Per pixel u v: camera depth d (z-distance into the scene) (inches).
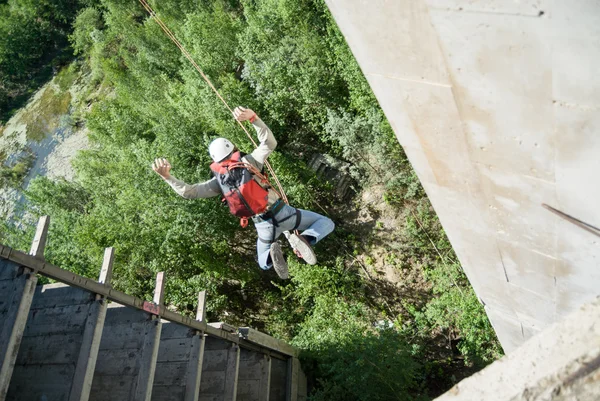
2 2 2057.1
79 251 625.6
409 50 106.3
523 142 109.3
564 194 115.5
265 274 668.1
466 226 158.7
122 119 856.3
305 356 531.5
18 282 279.1
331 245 624.7
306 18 599.2
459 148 124.3
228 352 452.4
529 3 82.7
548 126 101.9
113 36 1326.3
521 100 100.2
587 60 84.4
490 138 114.8
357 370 454.9
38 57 1798.7
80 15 1587.1
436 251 557.9
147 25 938.1
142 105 858.1
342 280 589.0
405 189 590.9
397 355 450.6
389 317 564.1
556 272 150.0
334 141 623.5
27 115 1595.7
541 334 88.8
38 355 319.0
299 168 616.4
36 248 286.5
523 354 89.1
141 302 344.8
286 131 652.7
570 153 103.3
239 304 655.8
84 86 1526.8
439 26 96.7
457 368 500.7
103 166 813.9
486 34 92.2
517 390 86.2
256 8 713.6
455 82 106.0
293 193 593.0
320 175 642.2
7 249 270.1
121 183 648.4
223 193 199.6
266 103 607.2
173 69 898.1
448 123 118.7
